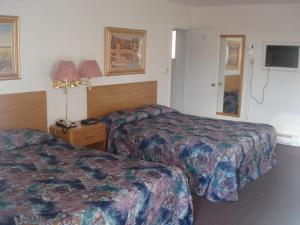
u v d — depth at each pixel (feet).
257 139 13.12
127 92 16.85
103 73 15.48
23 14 11.93
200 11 21.38
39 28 12.51
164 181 8.48
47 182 8.01
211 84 21.13
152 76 18.49
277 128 19.51
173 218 9.02
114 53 15.81
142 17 17.26
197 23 21.61
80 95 14.51
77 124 13.48
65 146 11.03
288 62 18.89
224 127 14.14
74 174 8.53
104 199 7.13
